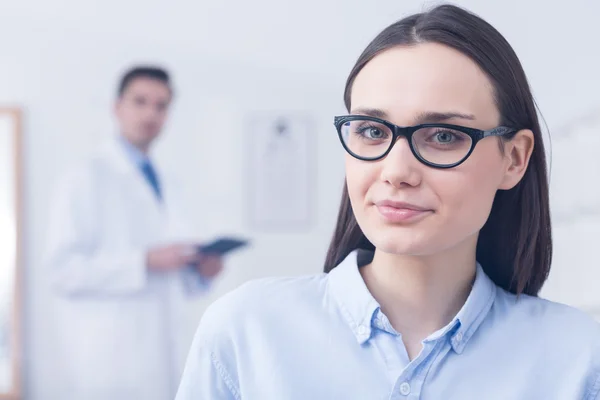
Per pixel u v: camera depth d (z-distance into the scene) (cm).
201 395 70
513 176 68
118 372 238
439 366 66
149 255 240
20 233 239
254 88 243
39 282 241
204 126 243
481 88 62
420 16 64
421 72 60
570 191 208
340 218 78
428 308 68
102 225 240
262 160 243
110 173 241
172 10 244
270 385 67
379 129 62
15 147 240
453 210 60
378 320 67
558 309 72
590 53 230
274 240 243
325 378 66
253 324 70
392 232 61
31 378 240
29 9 243
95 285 239
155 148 243
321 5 242
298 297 71
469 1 234
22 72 242
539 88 231
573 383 66
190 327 241
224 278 242
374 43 64
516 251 75
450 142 61
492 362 67
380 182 61
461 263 69
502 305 72
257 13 244
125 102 242
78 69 243
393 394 64
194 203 243
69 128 242
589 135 214
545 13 232
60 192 241
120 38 243
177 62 243
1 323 240
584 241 201
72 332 240
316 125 243
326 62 242
